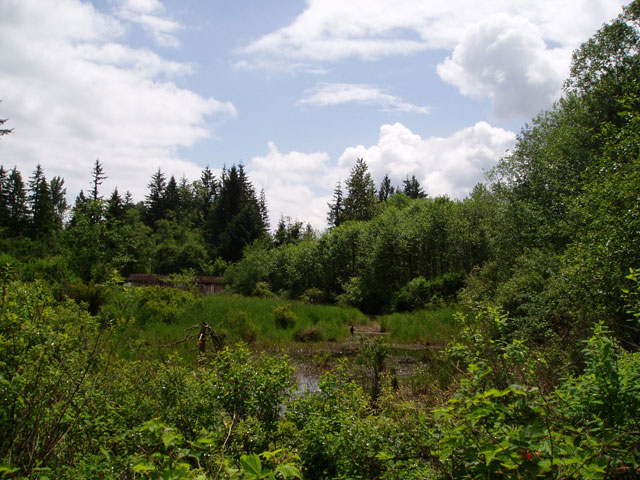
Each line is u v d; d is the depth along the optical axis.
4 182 60.00
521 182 18.36
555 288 8.90
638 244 7.49
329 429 4.29
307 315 21.16
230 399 4.54
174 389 4.46
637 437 2.24
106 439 3.59
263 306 21.98
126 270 49.19
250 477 1.77
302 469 3.83
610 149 9.88
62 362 3.70
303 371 11.47
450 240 33.09
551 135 16.66
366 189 64.19
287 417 4.70
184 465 2.01
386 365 9.20
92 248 20.14
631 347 4.82
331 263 37.62
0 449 2.95
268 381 4.73
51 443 3.13
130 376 4.84
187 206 84.19
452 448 2.23
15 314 3.75
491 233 21.70
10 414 3.18
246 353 5.17
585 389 2.54
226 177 71.44
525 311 11.07
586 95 16.58
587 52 16.92
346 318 21.38
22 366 3.40
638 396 2.36
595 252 8.13
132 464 2.52
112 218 21.16
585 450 2.06
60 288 12.79
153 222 76.31
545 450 2.00
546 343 6.70
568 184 14.66
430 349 11.58
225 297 28.19
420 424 3.97
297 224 65.81
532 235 16.11
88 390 3.73
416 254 34.94
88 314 4.91
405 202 57.41
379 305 30.45
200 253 56.00
